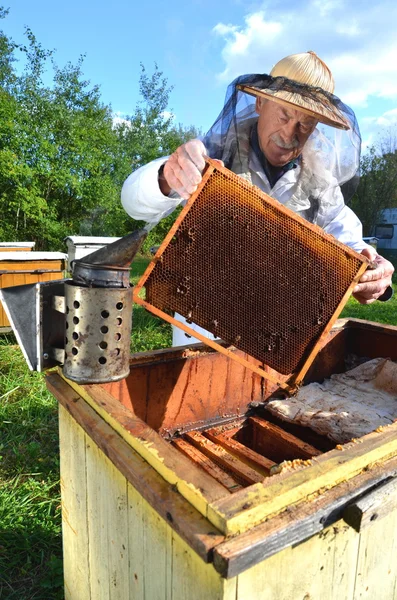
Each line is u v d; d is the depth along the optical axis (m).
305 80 1.67
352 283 1.34
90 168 15.96
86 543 1.34
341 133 1.86
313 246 1.29
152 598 1.00
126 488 1.04
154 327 5.52
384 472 0.92
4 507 2.19
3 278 4.44
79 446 1.28
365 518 0.83
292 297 1.31
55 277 4.72
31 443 2.78
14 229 15.23
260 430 1.82
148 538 0.97
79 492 1.33
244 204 1.22
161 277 1.20
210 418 1.83
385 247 24.53
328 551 0.90
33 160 14.91
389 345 2.12
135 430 1.00
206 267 1.23
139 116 22.12
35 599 1.77
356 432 1.57
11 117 14.41
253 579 0.77
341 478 0.87
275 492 0.79
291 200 2.03
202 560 0.77
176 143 22.56
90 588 1.37
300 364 1.38
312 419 1.69
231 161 1.94
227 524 0.71
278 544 0.74
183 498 0.81
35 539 2.05
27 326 1.12
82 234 16.78
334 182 1.98
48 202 15.93
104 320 0.99
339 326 2.20
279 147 1.75
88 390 1.21
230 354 1.28
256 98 1.82
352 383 2.04
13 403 3.35
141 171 1.86
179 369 1.69
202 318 1.25
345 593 0.99
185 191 1.15
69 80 16.30
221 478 1.37
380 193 23.45
